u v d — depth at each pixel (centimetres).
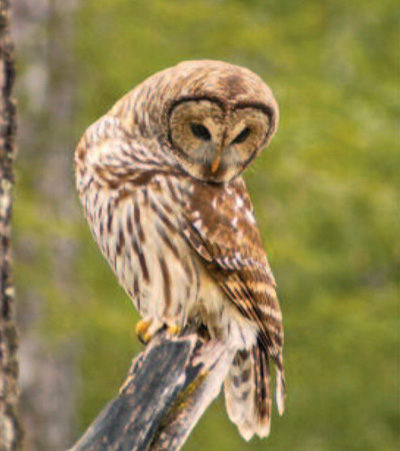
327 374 2205
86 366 2170
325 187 2044
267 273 870
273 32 1975
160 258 809
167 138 794
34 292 1909
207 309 825
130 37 1886
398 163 2088
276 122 800
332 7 2214
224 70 782
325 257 2125
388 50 2236
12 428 825
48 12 1897
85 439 706
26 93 1892
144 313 842
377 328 2086
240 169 800
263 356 853
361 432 2308
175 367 723
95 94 1938
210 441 2177
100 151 802
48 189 1908
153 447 726
